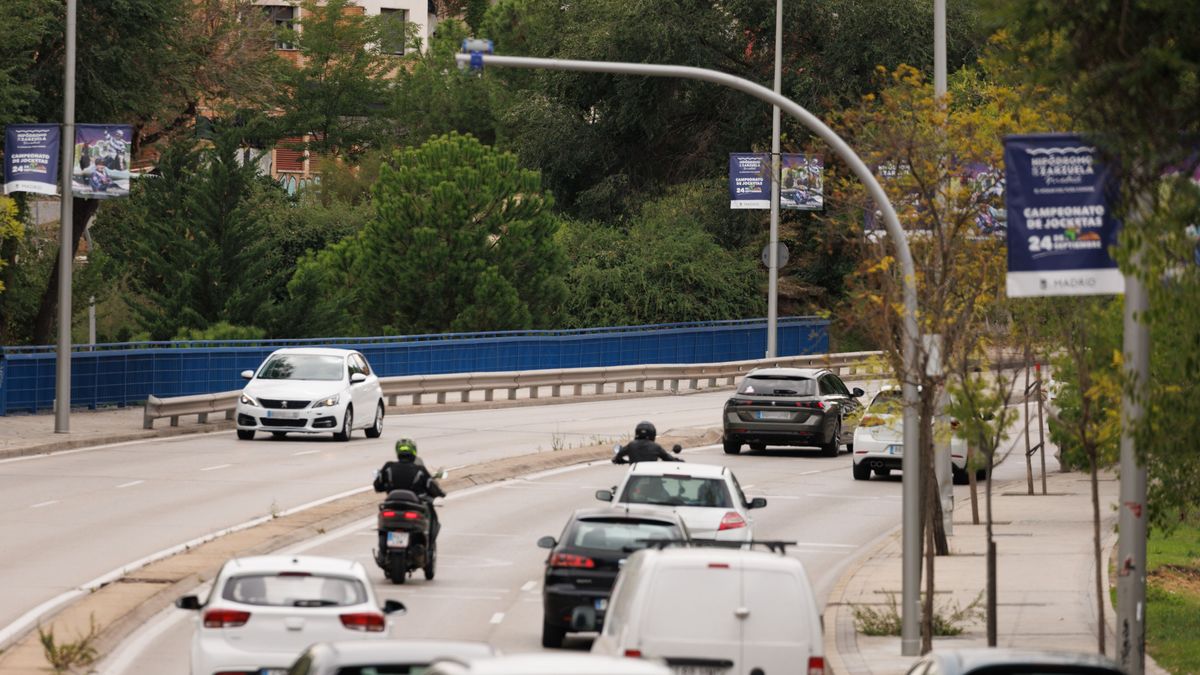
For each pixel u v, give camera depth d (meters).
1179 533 100.81
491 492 107.81
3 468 109.56
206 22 176.38
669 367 187.50
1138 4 39.91
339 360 134.12
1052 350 76.50
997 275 70.31
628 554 60.03
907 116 78.38
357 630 47.38
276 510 92.00
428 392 161.00
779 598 42.91
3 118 134.50
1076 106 43.97
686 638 42.66
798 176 126.69
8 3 136.00
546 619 60.31
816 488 113.88
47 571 74.25
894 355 64.88
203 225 185.38
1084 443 54.50
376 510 97.12
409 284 193.75
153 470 110.56
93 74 156.12
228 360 159.88
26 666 54.38
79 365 144.75
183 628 64.00
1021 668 33.66
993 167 71.00
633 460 81.31
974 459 67.19
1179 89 40.66
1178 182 41.25
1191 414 46.69
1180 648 62.38
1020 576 78.19
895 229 59.44
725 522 71.56
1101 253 46.00
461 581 75.88
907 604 60.38
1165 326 48.62
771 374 133.62
